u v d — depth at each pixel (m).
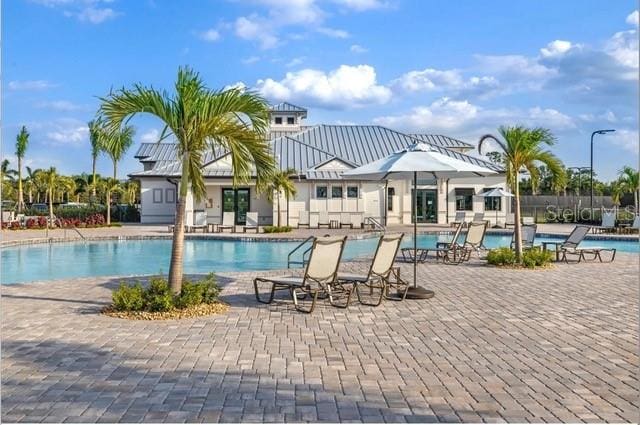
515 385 5.09
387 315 8.25
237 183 9.52
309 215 33.44
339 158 35.69
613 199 38.84
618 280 12.04
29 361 5.73
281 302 9.23
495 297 9.84
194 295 8.41
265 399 4.68
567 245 16.08
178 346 6.36
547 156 14.17
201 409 4.46
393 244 9.64
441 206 37.72
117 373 5.35
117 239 25.25
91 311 8.39
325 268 8.89
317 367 5.59
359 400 4.68
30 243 23.14
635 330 7.30
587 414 4.42
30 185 57.03
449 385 5.08
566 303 9.26
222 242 25.05
